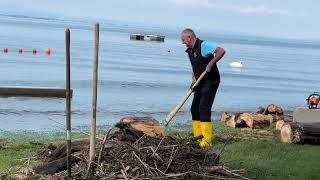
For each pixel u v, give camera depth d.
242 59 110.19
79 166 9.17
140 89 40.19
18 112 24.42
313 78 70.69
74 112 25.36
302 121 15.45
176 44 165.25
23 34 139.25
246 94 43.19
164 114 26.97
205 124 11.73
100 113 26.17
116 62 69.62
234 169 9.98
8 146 13.02
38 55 69.50
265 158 12.03
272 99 41.03
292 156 12.48
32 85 37.41
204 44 11.61
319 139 14.50
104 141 9.10
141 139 9.88
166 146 9.45
